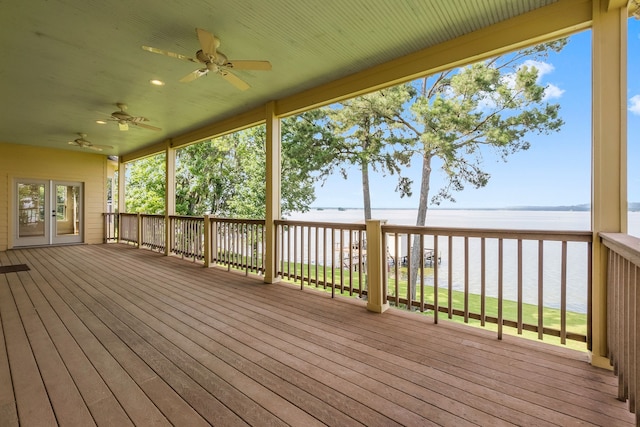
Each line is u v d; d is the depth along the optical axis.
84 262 6.58
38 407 1.85
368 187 10.16
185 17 2.81
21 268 5.90
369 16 2.79
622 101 2.32
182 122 6.16
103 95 4.71
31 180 8.76
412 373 2.23
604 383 2.10
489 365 2.34
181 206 13.21
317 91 4.32
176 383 2.11
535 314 6.89
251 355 2.51
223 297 4.12
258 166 12.47
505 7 2.66
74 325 3.13
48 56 3.53
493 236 2.83
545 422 1.73
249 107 5.25
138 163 13.92
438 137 7.44
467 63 3.16
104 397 1.95
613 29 2.35
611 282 2.22
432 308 3.32
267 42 3.22
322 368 2.31
